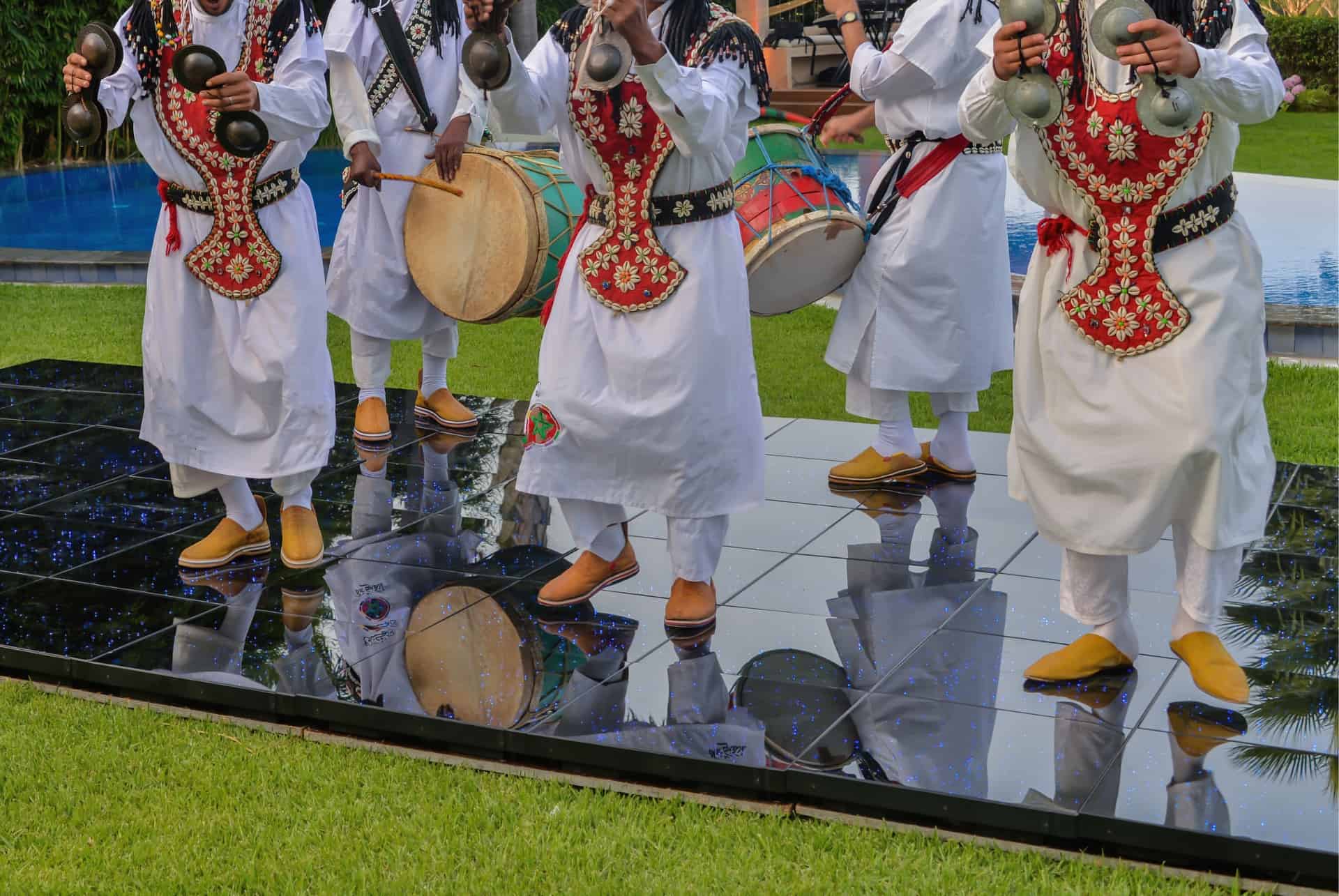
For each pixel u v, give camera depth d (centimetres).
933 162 499
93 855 294
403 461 566
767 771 313
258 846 297
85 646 387
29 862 293
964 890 277
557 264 575
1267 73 302
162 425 439
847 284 523
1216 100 299
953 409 527
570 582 418
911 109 495
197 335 432
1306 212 1337
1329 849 275
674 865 288
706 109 348
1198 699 346
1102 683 356
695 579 399
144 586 432
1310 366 717
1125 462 327
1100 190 321
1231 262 321
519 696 354
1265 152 1655
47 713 362
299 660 378
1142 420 324
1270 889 278
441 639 392
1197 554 332
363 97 545
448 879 284
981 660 373
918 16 478
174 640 391
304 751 341
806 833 300
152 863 292
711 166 372
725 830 301
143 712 363
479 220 571
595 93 365
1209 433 317
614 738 330
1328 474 511
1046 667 361
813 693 354
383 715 345
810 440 584
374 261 585
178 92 409
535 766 333
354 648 386
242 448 439
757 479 393
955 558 451
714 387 378
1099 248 325
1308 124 1839
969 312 509
